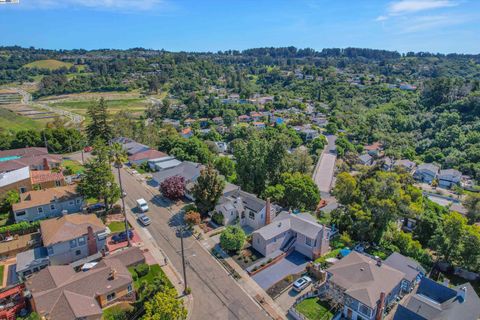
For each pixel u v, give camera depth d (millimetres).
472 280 43219
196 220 48062
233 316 32844
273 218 53062
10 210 50875
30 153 75812
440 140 109312
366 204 51312
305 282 37625
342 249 45594
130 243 43844
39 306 29156
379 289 33906
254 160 63781
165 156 79938
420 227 53875
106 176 49875
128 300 34250
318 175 88438
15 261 40094
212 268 40219
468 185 89375
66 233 39406
